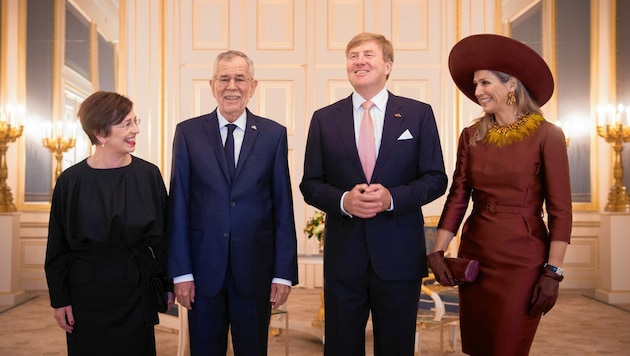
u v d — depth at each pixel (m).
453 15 6.85
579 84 6.92
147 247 2.33
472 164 2.45
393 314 2.39
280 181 2.51
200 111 6.76
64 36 6.80
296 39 6.87
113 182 2.29
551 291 2.23
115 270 2.25
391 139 2.42
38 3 6.79
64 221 2.25
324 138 2.52
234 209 2.42
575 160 6.91
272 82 6.86
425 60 6.86
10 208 6.26
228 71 2.43
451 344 4.38
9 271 6.02
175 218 2.42
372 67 2.42
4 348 4.38
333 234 2.47
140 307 2.28
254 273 2.43
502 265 2.31
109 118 2.24
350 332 2.43
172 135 6.73
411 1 6.87
